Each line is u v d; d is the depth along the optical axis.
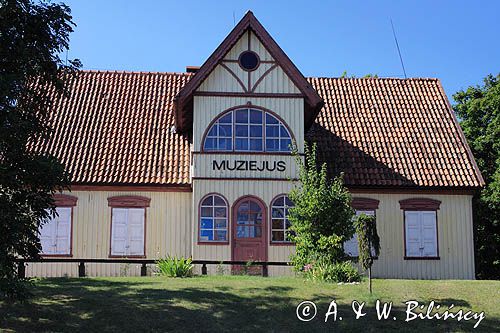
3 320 14.23
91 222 24.56
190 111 24.75
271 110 24.00
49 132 14.77
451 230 25.73
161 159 25.42
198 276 21.00
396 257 25.38
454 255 25.61
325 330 14.50
